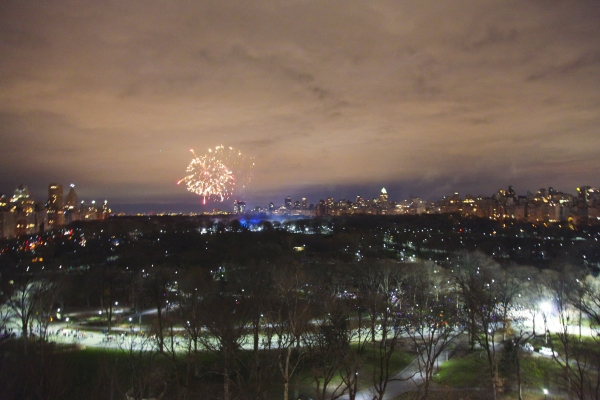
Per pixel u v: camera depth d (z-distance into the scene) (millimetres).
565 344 50469
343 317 57719
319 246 180875
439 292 87062
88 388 50562
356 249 172125
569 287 70375
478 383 56906
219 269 133250
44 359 48500
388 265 94438
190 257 151375
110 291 107750
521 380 57094
